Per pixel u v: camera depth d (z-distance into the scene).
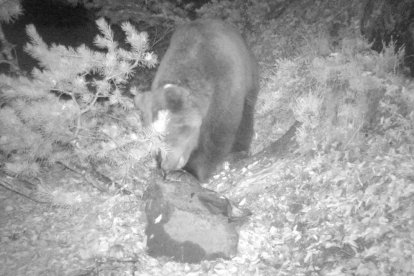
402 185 4.38
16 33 7.52
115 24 6.61
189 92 4.84
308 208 4.57
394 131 4.61
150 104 4.80
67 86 4.78
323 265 4.33
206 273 4.49
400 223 4.29
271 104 5.48
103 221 4.90
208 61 5.04
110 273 4.54
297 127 5.04
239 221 4.66
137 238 4.73
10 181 5.04
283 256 4.46
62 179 5.32
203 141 5.05
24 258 4.78
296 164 4.80
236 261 4.51
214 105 5.05
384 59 4.75
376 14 4.97
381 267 4.21
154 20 6.38
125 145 4.86
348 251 4.33
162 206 4.65
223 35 5.18
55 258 4.74
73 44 7.37
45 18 7.68
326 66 5.00
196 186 4.73
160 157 4.76
